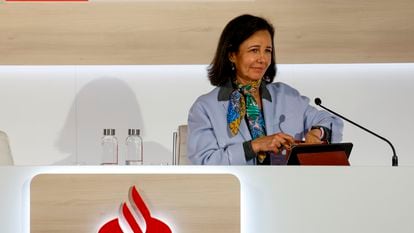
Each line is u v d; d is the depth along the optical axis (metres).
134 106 8.63
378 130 8.55
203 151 5.56
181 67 8.65
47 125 8.64
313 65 8.57
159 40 8.09
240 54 5.77
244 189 4.87
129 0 7.88
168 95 8.65
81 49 8.20
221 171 4.87
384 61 8.31
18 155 8.62
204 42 8.09
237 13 7.92
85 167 4.92
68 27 8.03
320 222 4.83
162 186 4.87
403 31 8.00
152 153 8.62
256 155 5.44
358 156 8.55
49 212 4.91
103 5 7.91
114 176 4.90
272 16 7.91
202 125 5.68
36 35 8.09
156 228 4.85
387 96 8.56
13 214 4.94
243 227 4.87
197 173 4.86
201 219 4.85
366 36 8.04
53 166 4.95
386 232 4.82
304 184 4.84
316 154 5.09
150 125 8.63
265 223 4.84
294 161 5.09
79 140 8.62
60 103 8.65
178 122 8.63
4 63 8.38
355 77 8.57
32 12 7.96
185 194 4.86
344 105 8.57
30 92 8.66
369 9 7.88
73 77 8.66
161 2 7.89
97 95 8.65
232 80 5.90
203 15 7.93
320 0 7.86
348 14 7.91
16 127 8.64
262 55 5.75
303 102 6.09
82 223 4.89
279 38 8.05
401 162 8.53
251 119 5.81
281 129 5.89
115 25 8.02
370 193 4.83
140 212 4.86
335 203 4.83
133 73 8.66
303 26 7.97
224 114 5.75
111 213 4.88
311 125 6.00
